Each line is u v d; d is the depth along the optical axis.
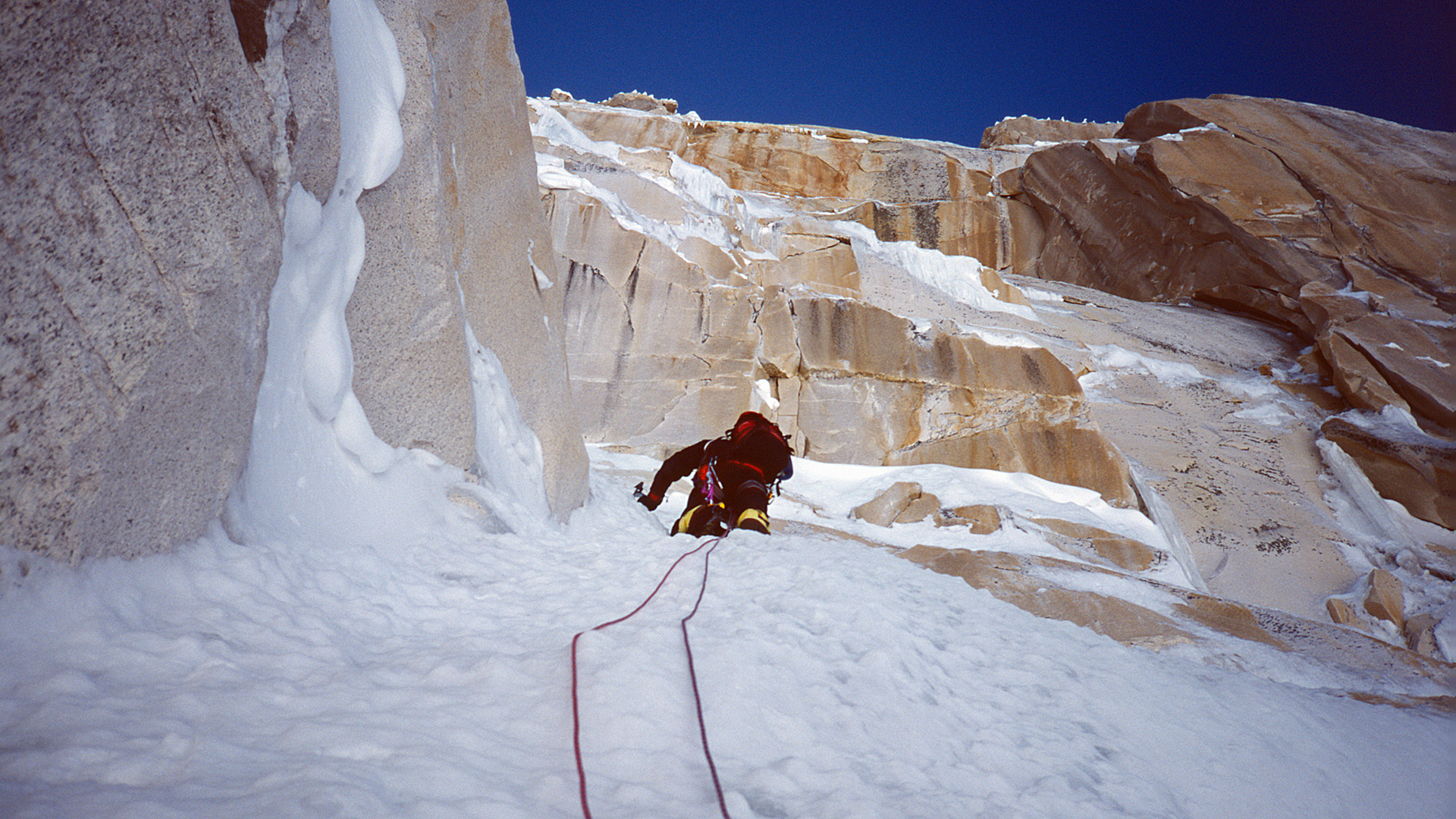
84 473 1.36
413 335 2.84
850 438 10.50
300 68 2.10
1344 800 1.99
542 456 3.88
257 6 1.92
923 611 2.63
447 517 2.76
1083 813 1.48
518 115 4.41
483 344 3.57
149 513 1.52
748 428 4.30
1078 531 8.20
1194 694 2.48
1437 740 2.78
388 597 2.01
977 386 10.69
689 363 10.54
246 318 1.86
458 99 3.60
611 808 1.09
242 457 1.86
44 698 1.06
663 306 10.62
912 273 17.03
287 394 2.17
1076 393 10.66
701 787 1.21
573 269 10.45
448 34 3.53
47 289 1.31
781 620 2.08
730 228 13.47
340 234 2.42
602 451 9.38
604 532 4.05
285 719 1.17
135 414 1.47
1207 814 1.67
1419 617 8.82
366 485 2.48
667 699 1.47
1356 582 9.52
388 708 1.28
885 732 1.61
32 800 0.81
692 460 4.60
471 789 1.04
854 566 3.00
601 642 1.71
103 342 1.40
